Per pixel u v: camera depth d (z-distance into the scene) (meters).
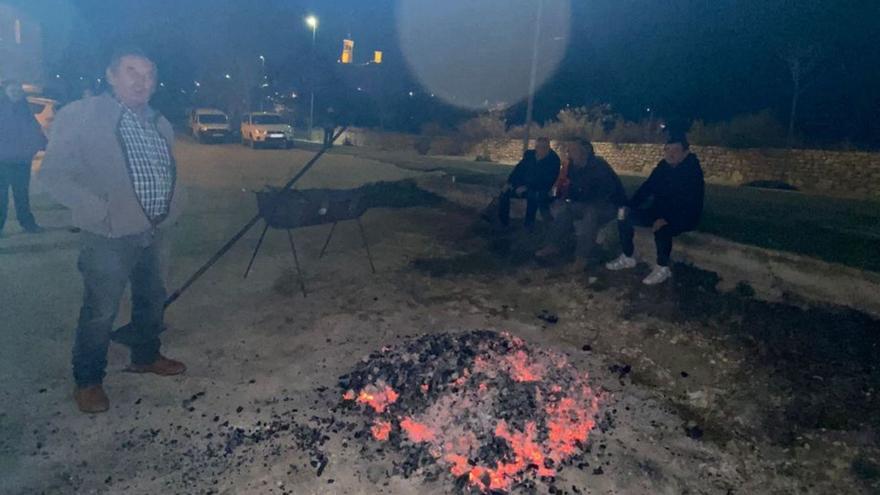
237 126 33.84
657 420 3.69
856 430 3.49
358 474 3.03
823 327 4.59
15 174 6.81
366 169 15.89
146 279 3.65
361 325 4.93
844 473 3.18
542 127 24.72
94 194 3.12
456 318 5.19
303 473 3.03
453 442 3.24
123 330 3.79
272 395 3.77
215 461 3.09
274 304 5.33
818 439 3.46
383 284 5.95
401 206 9.95
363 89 38.25
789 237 6.29
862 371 4.04
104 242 3.18
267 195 5.34
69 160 3.05
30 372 3.86
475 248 7.29
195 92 39.22
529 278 6.20
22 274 5.69
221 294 5.51
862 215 8.41
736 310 5.04
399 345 4.39
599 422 3.60
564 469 3.15
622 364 4.43
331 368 4.17
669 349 4.59
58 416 3.39
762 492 3.05
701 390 4.03
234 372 4.05
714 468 3.23
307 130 37.00
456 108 32.28
